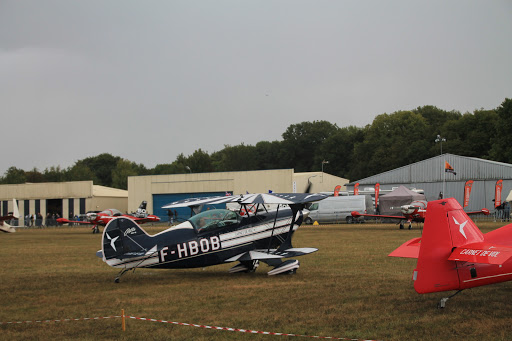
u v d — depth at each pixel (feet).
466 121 237.25
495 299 27.63
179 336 22.17
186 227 39.29
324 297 29.89
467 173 167.94
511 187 159.43
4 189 217.77
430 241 24.29
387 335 21.44
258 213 42.86
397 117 288.10
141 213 134.72
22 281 39.52
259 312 26.43
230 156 348.59
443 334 21.33
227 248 39.91
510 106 193.88
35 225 183.93
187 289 34.35
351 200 144.46
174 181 192.34
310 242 71.67
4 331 23.79
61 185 210.79
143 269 46.09
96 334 22.81
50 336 22.71
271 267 46.47
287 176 180.04
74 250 69.82
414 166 178.60
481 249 23.24
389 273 38.96
